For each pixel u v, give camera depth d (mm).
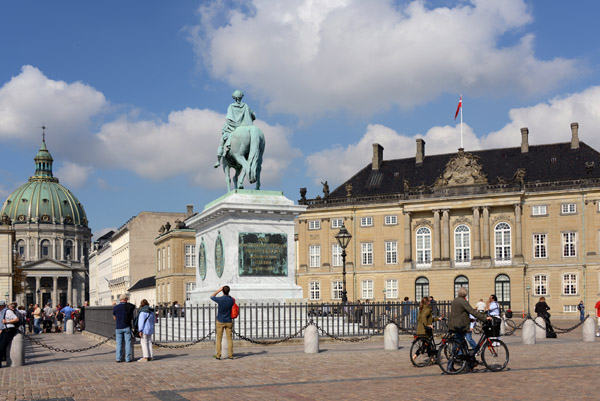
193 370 16578
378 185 86375
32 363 19906
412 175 85562
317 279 85438
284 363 17828
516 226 75312
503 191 76125
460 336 15914
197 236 27359
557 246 74125
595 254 72250
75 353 23859
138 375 15867
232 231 23297
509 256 76188
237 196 23578
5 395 13297
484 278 75875
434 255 78875
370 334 24797
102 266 168875
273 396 12688
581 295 72562
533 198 75500
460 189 78250
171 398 12586
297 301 23547
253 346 22031
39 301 190625
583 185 73312
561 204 74312
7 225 112625
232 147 24875
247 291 23094
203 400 12352
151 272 120688
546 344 24875
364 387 13742
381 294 81875
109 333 27812
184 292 90812
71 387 14188
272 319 22609
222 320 18906
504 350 16500
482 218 77000
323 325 24875
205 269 25812
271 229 23812
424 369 16609
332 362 18047
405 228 80750
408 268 80125
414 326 26062
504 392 13047
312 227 86625
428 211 80312
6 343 19438
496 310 31188
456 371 15828
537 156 79312
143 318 19156
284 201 24031
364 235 83625
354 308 25766
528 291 74812
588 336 26406
